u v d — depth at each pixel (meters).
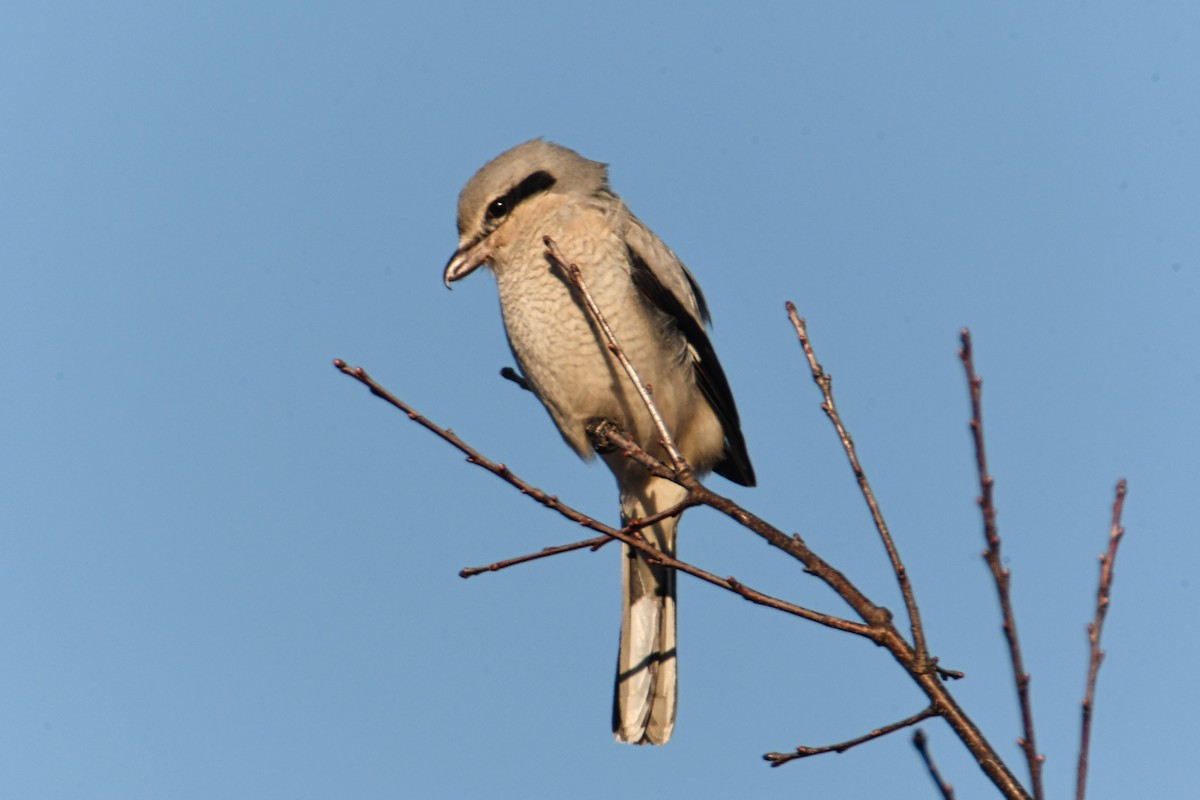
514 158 10.50
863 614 5.84
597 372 10.06
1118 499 5.28
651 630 10.18
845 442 6.04
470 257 10.51
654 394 10.12
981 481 5.25
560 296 10.07
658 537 10.38
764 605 5.91
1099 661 5.02
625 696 10.02
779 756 5.62
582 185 10.41
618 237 10.19
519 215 10.34
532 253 10.20
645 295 10.20
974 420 5.33
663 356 10.14
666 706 10.01
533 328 10.16
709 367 10.43
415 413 6.59
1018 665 5.00
